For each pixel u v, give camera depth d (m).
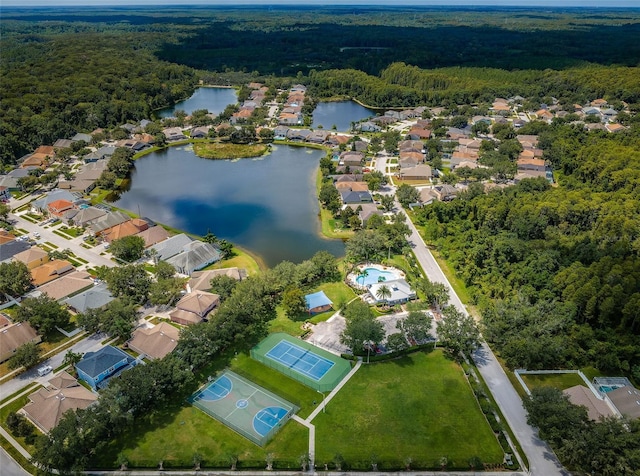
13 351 114.88
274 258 164.75
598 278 124.81
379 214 187.50
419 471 86.62
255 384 106.69
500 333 118.25
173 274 147.62
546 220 171.50
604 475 79.69
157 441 91.69
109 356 109.25
